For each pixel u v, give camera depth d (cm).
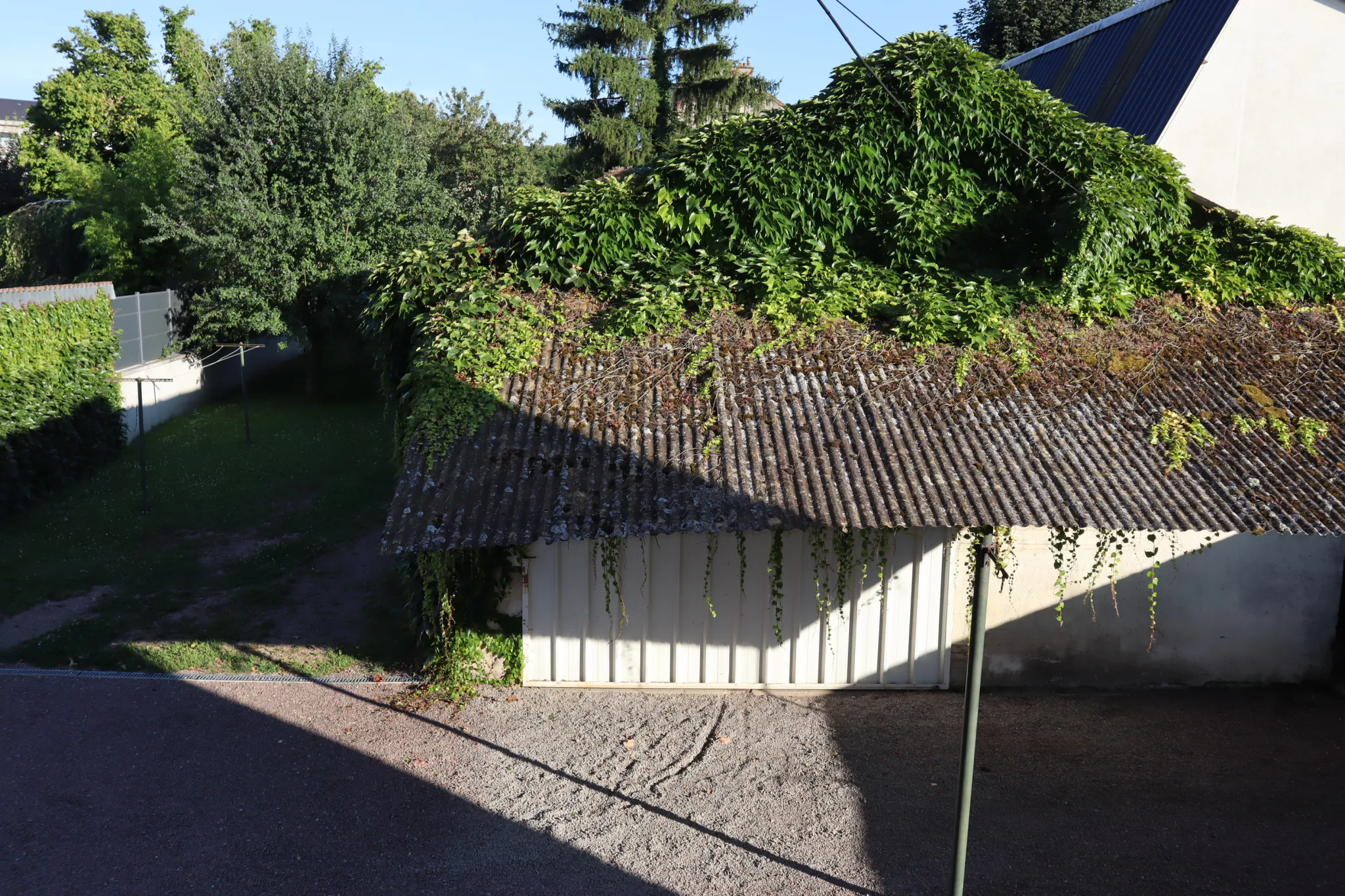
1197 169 1377
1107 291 1145
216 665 1132
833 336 1098
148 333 2422
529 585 1082
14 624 1218
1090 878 769
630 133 3581
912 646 1107
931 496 877
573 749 966
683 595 1088
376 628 1245
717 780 916
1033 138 1209
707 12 3631
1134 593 1120
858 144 1209
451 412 990
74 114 4572
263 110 2567
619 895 744
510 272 1187
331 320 2658
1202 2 1454
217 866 761
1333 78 1366
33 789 859
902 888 757
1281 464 918
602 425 985
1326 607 1129
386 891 740
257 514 1706
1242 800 892
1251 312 1152
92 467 1894
